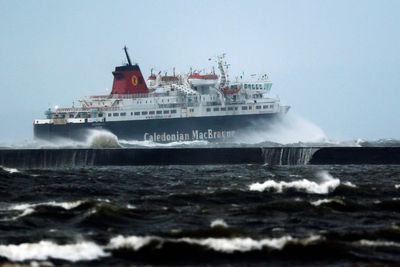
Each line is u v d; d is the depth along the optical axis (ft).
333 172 392.47
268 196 263.49
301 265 165.68
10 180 320.50
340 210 234.38
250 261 168.96
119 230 199.72
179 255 173.27
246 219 215.72
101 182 324.19
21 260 165.58
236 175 371.35
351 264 165.99
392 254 174.91
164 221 213.25
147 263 166.71
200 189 297.12
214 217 219.20
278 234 193.36
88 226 204.74
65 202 246.47
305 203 236.63
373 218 220.84
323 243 179.11
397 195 276.21
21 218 212.84
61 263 164.55
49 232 195.52
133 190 294.66
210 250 176.24
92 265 163.94
